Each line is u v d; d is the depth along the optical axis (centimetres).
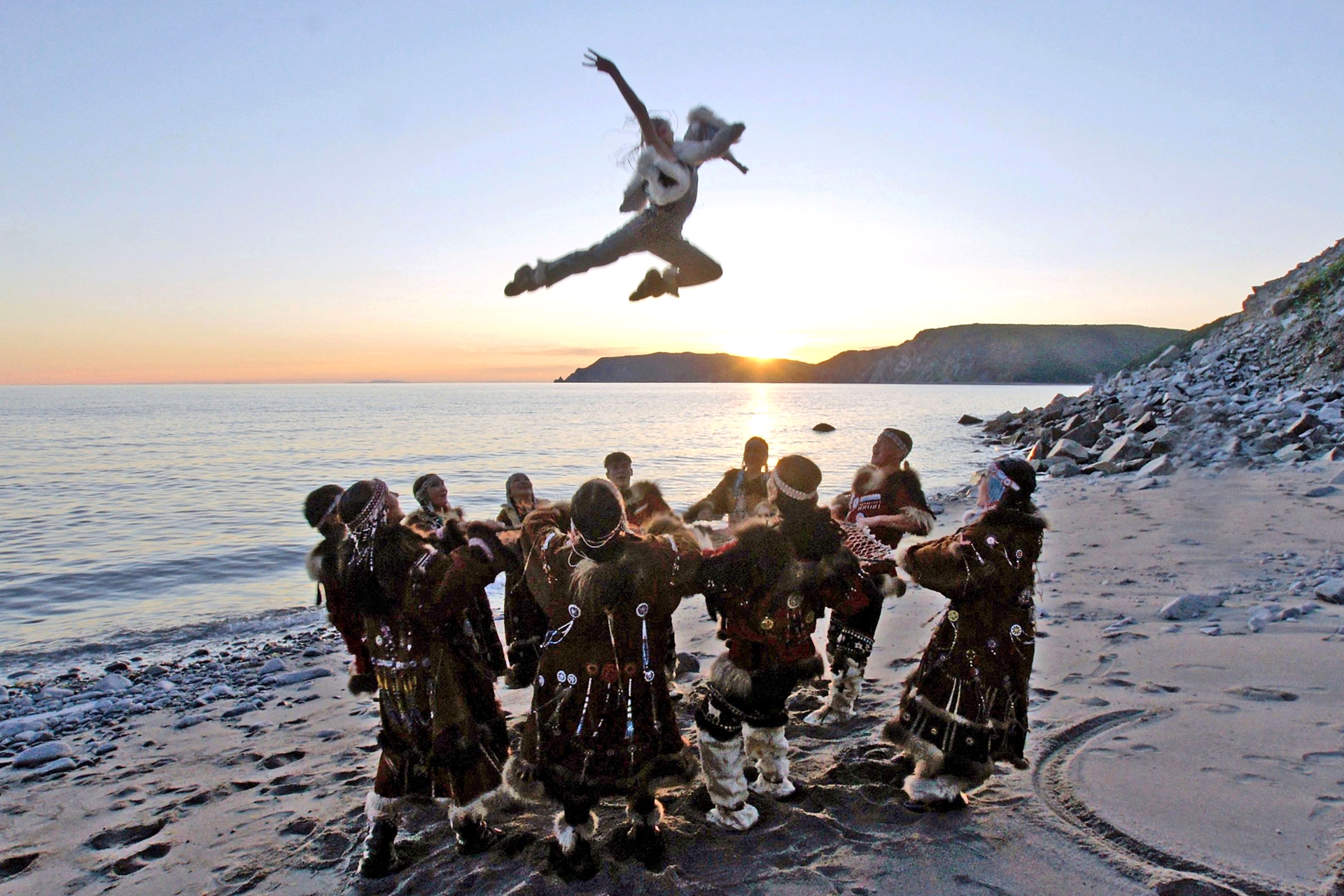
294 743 604
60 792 538
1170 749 455
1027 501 403
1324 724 471
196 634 1048
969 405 10725
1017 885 351
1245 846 361
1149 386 3762
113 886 406
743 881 368
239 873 408
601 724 370
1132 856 364
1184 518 1192
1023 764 408
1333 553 899
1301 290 4022
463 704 393
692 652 748
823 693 602
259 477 3094
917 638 722
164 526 1967
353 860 412
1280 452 1783
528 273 317
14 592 1334
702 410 10150
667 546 380
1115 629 679
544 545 380
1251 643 615
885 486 561
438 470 3294
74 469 3425
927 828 400
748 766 473
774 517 416
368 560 383
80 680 852
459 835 405
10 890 410
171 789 530
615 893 363
